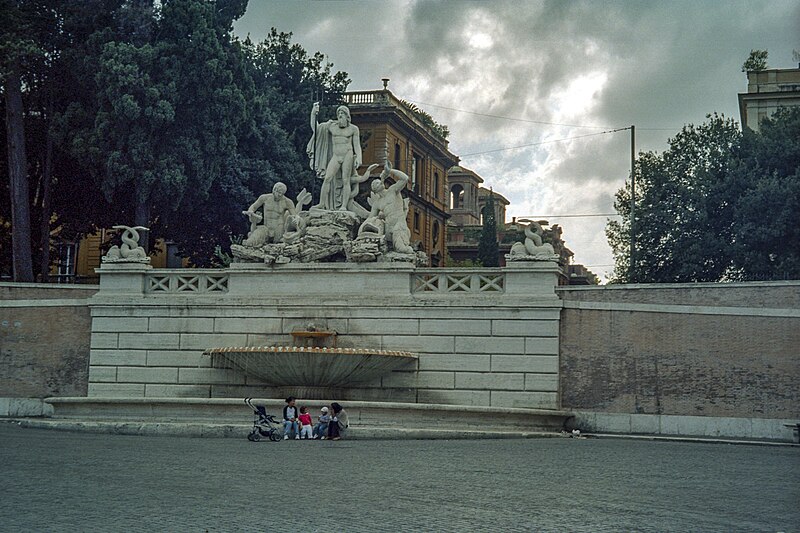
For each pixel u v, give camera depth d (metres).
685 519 15.78
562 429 34.47
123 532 13.95
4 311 38.47
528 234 35.97
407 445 27.72
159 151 47.78
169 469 20.69
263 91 60.97
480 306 35.47
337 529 14.31
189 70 47.75
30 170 51.38
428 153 85.38
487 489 18.48
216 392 36.59
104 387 37.34
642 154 53.31
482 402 35.31
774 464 24.59
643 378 34.53
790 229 47.09
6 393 38.16
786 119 51.72
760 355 33.72
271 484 18.66
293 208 38.28
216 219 54.31
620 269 57.84
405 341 35.88
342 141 38.22
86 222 53.25
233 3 55.22
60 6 48.72
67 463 21.44
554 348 35.12
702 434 33.88
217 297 36.94
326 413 30.11
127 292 37.69
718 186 49.16
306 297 36.59
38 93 49.69
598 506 16.81
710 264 49.84
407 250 36.56
